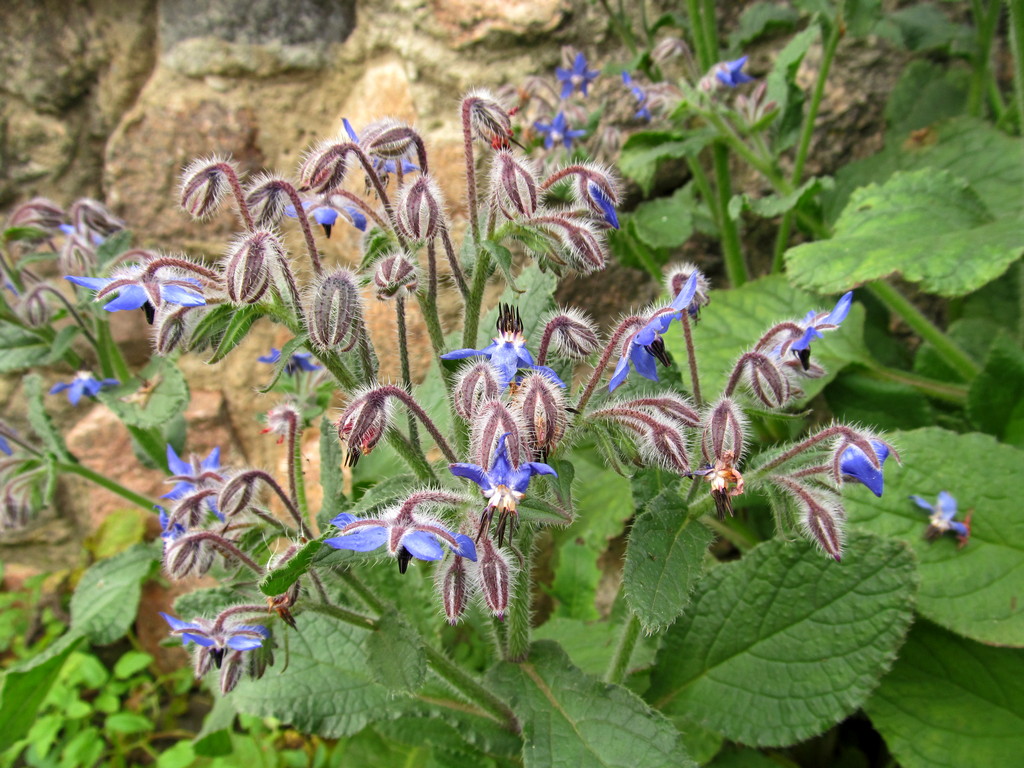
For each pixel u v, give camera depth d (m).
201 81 0.37
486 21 0.37
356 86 0.38
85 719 0.40
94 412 0.41
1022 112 0.30
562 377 0.21
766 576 0.23
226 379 0.41
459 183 0.37
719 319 0.33
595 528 0.34
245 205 0.18
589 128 0.35
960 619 0.24
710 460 0.17
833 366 0.32
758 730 0.22
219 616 0.19
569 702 0.20
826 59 0.33
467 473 0.15
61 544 0.44
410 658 0.19
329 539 0.15
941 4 0.41
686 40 0.40
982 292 0.37
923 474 0.26
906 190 0.29
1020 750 0.23
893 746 0.24
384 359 0.39
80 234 0.30
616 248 0.36
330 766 0.35
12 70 0.37
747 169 0.41
